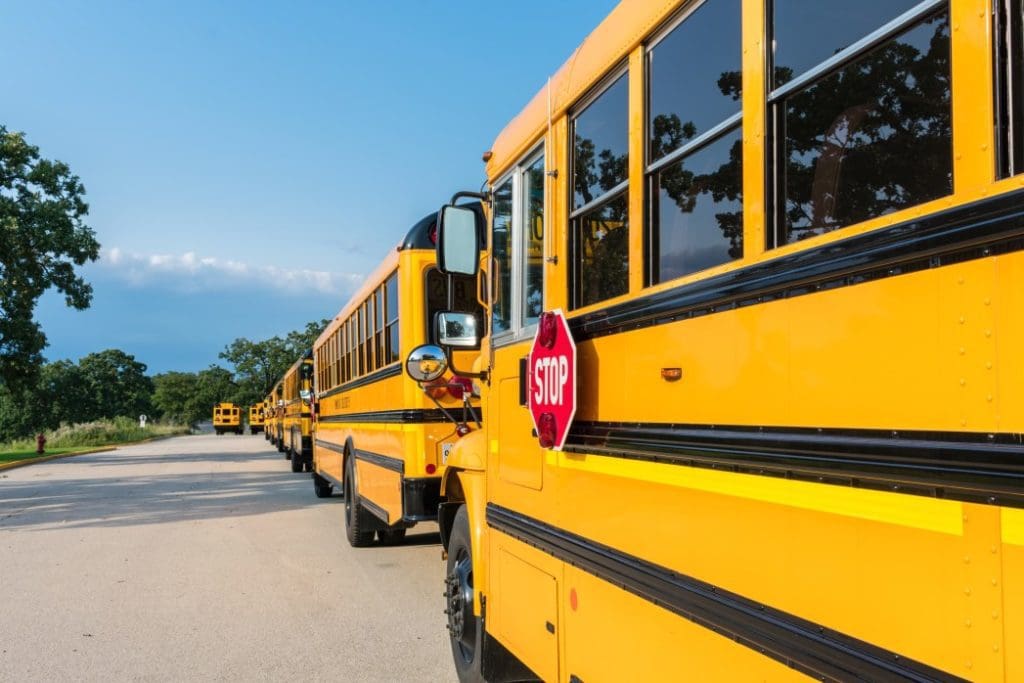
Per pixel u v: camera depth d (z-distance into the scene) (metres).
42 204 26.28
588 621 2.72
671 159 2.33
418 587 6.99
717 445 2.00
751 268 1.90
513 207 3.76
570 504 2.90
